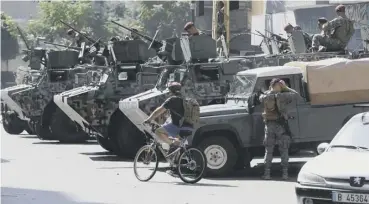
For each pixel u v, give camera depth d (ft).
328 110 72.69
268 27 204.64
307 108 72.18
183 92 82.53
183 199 57.41
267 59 85.61
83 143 121.39
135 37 108.68
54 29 353.92
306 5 184.24
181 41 86.79
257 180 69.72
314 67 72.49
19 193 61.57
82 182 69.00
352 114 73.10
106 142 101.45
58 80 121.60
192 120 67.67
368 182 41.65
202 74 83.97
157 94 83.20
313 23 183.73
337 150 48.19
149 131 82.28
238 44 202.80
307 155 95.91
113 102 96.78
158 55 96.02
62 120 120.16
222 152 71.72
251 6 224.12
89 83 103.55
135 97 85.20
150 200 57.00
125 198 58.23
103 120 96.63
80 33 127.54
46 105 120.67
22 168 81.66
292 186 65.05
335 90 72.54
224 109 71.77
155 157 69.67
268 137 69.10
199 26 255.91
